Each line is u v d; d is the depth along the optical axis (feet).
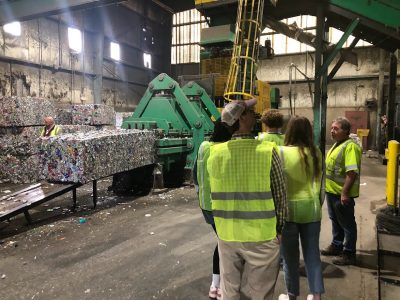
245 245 6.51
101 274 11.57
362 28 30.83
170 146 24.70
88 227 16.42
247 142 6.62
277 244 6.65
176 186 26.58
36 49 46.16
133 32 64.64
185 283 10.95
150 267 12.10
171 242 14.46
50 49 48.24
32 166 27.25
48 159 18.48
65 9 24.35
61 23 49.70
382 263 12.11
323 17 29.60
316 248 8.85
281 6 31.73
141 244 14.25
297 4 31.22
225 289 6.91
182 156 26.86
